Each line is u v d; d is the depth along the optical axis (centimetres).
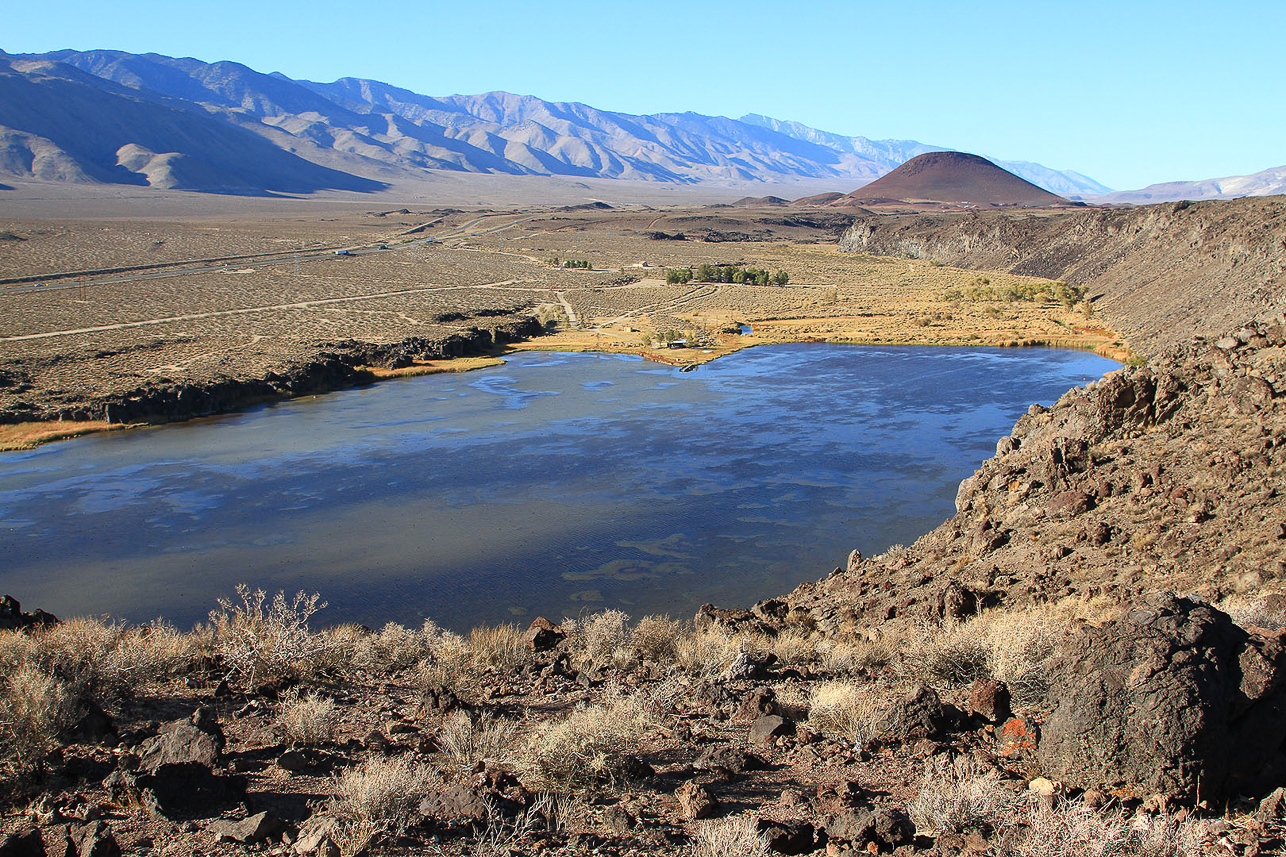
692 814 728
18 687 830
